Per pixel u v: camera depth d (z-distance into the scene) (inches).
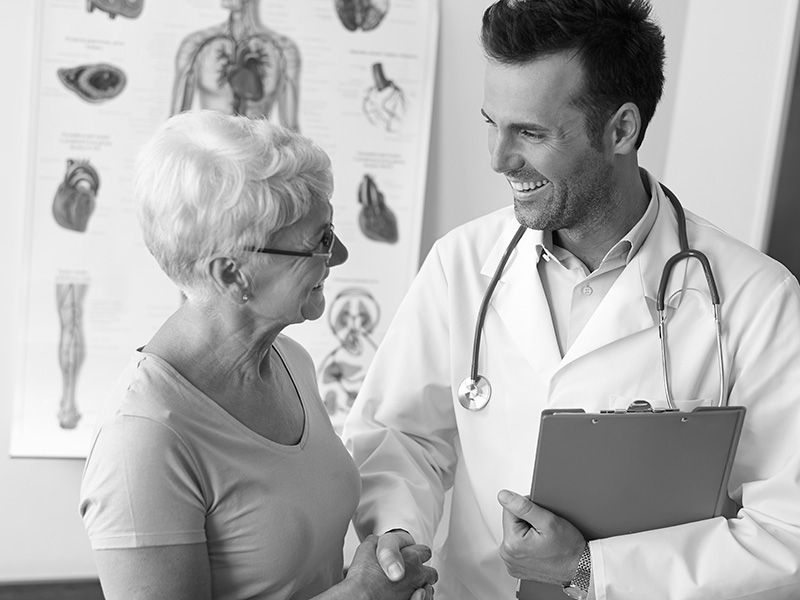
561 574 51.2
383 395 61.6
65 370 96.0
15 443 96.0
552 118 48.8
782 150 100.0
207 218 41.1
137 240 95.1
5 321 95.0
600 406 54.6
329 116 96.0
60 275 94.5
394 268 99.8
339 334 100.2
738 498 55.9
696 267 54.6
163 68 92.6
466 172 100.3
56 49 90.7
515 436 56.9
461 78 98.1
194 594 41.5
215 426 42.9
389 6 94.7
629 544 51.0
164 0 91.4
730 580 50.3
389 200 98.3
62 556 100.3
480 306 58.1
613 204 53.1
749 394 53.0
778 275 53.9
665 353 53.7
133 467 40.3
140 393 41.6
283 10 93.4
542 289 56.4
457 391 58.4
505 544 52.1
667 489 51.3
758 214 101.7
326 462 48.4
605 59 48.5
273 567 44.4
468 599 60.1
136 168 43.0
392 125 97.0
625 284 54.6
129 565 40.4
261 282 43.0
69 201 93.4
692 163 101.9
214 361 44.2
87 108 92.1
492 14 50.2
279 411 47.1
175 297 97.0
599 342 54.3
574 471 49.9
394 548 48.8
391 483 57.1
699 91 100.1
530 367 56.6
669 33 98.9
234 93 94.0
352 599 46.2
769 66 98.7
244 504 43.4
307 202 42.8
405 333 60.9
